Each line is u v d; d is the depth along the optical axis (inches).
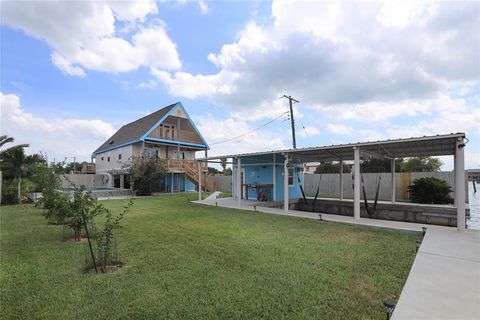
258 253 188.7
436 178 498.0
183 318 106.7
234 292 127.9
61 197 249.6
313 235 244.7
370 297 121.9
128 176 930.7
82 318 108.3
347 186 652.7
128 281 142.6
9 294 130.0
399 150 360.2
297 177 605.9
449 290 121.4
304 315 107.5
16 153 559.5
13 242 228.5
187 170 887.1
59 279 147.0
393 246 205.9
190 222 314.3
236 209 433.7
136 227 285.0
